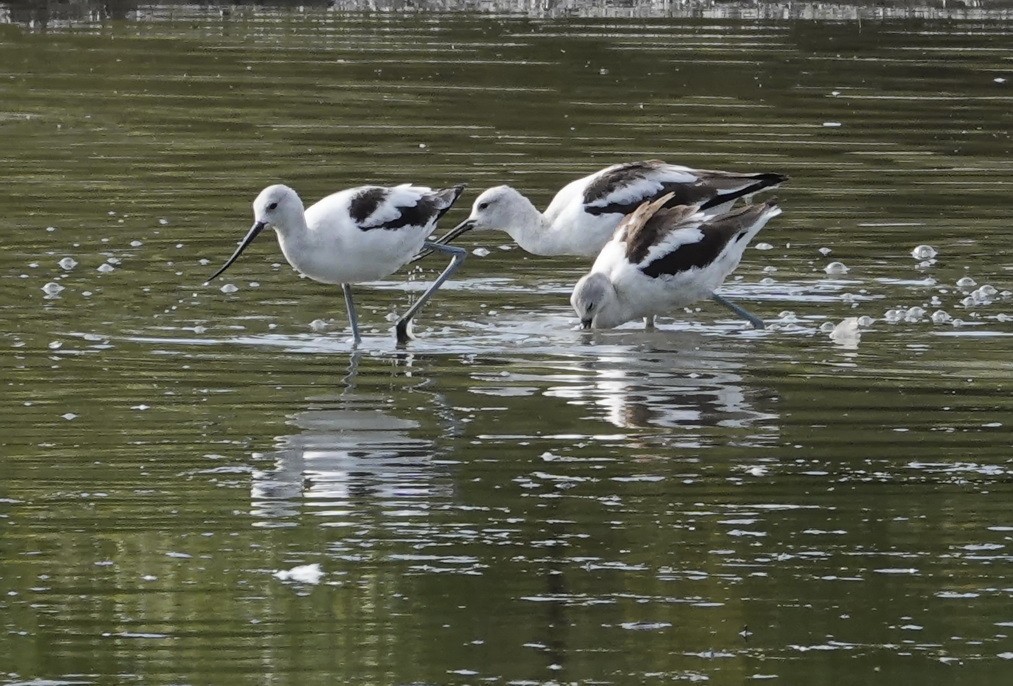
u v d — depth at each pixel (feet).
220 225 57.57
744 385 41.91
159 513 32.81
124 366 42.80
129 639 27.43
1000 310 49.47
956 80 85.40
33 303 48.42
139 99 78.28
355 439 37.29
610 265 48.08
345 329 47.29
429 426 38.29
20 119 73.67
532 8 105.60
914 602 29.07
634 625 28.09
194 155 67.41
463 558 30.78
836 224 59.00
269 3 106.42
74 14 101.35
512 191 53.83
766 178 54.39
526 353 45.06
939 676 26.32
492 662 26.73
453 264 48.55
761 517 32.83
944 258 54.95
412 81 82.74
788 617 28.48
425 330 47.42
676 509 33.24
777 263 54.65
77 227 56.90
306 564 30.45
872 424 38.63
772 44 93.66
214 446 36.70
